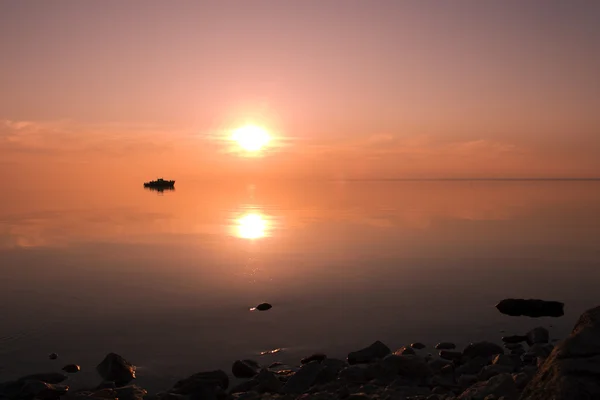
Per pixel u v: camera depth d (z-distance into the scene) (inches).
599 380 350.6
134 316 842.8
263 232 2043.6
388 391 501.0
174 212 3221.0
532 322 784.9
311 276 1160.8
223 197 5487.2
